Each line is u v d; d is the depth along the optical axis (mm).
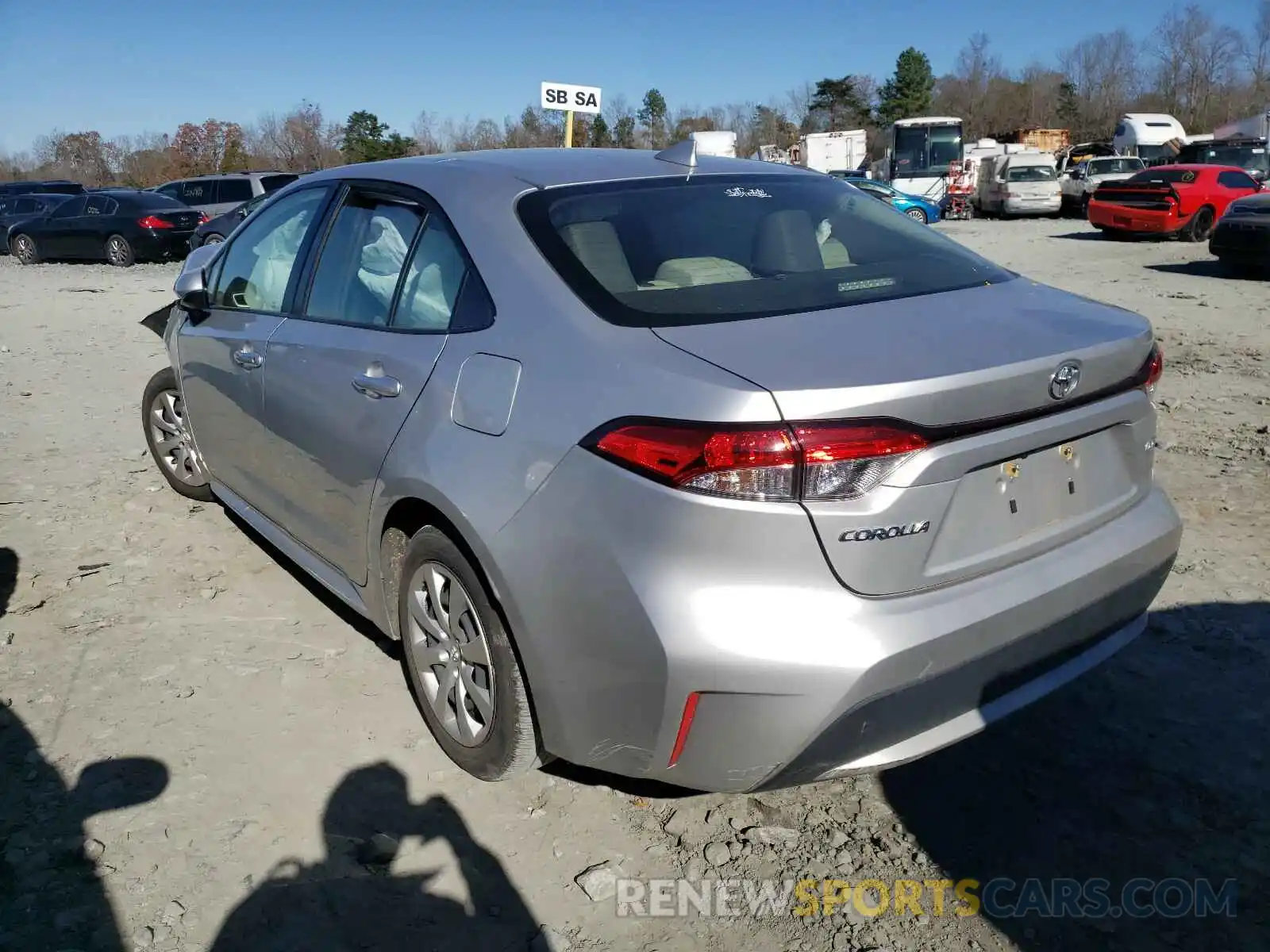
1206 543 4566
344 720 3236
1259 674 3498
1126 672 3541
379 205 3379
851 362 2230
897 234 3240
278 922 2422
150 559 4430
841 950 2383
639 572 2232
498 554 2496
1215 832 2766
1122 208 20344
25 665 3537
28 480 5438
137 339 10203
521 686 2641
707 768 2305
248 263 4109
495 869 2615
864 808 2879
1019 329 2504
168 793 2865
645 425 2227
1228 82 75812
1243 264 13562
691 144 3375
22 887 2508
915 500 2197
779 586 2170
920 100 79375
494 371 2617
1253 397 7129
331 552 3484
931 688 2289
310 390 3340
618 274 2682
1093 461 2625
